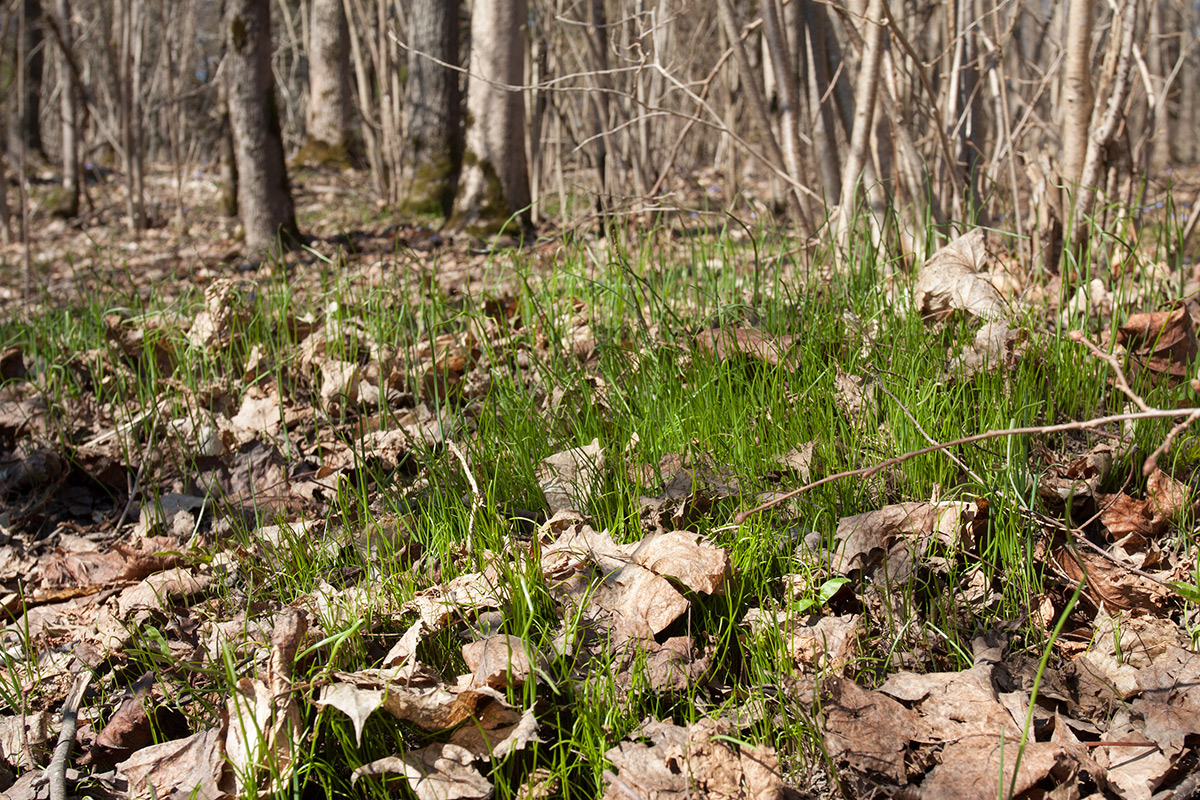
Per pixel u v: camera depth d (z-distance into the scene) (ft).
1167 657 3.77
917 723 3.65
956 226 5.58
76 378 5.63
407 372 5.22
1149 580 3.93
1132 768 3.56
